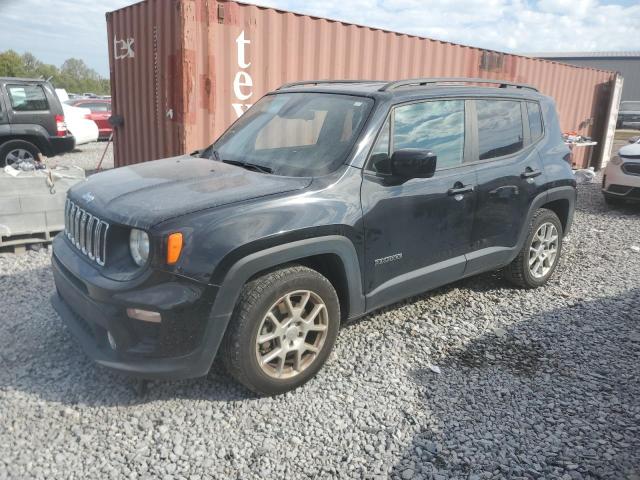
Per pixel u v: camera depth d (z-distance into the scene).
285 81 7.01
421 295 4.84
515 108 4.70
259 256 2.91
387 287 3.63
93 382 3.24
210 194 3.06
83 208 3.23
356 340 3.93
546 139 4.97
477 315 4.47
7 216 5.36
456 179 3.98
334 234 3.22
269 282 2.99
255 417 3.00
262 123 4.13
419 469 2.64
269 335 3.08
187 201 2.97
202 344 2.84
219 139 4.35
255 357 3.01
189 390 3.22
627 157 9.00
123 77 7.96
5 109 9.98
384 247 3.54
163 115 6.89
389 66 8.24
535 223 4.81
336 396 3.23
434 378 3.47
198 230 2.80
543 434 2.94
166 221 2.79
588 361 3.77
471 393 3.32
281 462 2.66
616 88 14.38
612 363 3.75
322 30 7.23
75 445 2.71
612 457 2.76
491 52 10.06
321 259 3.39
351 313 3.47
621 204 9.84
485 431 2.95
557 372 3.60
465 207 4.05
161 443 2.76
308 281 3.14
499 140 4.47
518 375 3.55
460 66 9.53
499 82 4.76
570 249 6.75
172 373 2.82
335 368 3.54
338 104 3.84
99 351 2.96
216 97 6.43
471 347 3.92
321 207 3.18
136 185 3.28
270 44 6.74
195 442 2.78
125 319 2.79
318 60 7.29
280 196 3.10
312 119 3.85
